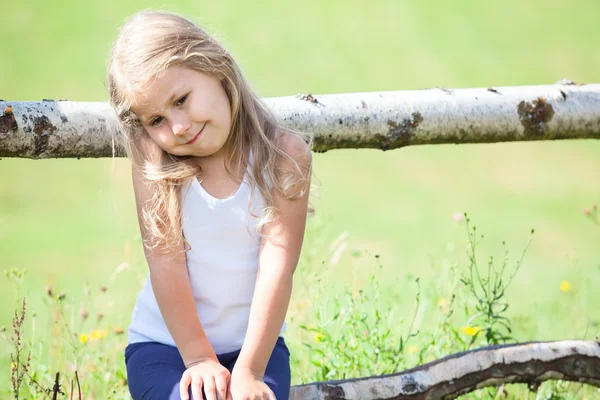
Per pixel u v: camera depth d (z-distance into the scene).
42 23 26.30
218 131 3.78
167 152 3.94
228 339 4.04
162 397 3.73
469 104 5.00
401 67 25.34
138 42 3.73
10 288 10.32
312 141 4.40
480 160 19.53
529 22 28.16
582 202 16.39
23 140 4.35
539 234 14.00
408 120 4.91
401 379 4.35
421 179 18.14
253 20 28.11
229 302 4.00
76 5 27.45
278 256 3.89
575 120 5.09
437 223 14.62
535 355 4.52
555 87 5.16
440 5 29.33
